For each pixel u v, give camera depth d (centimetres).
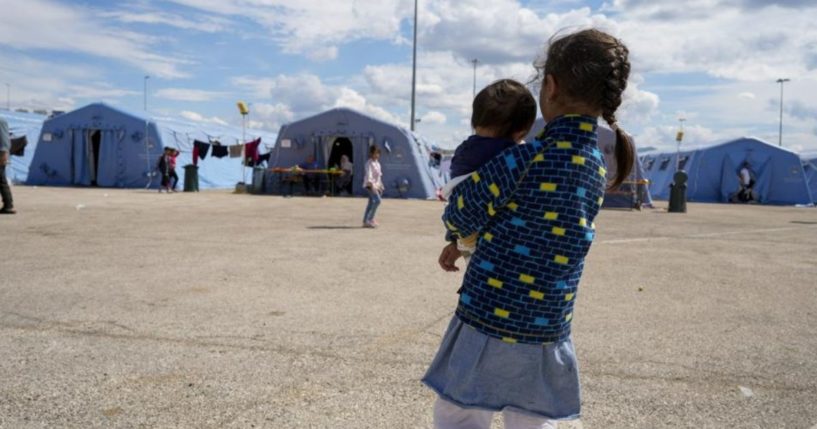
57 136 2819
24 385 362
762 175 2961
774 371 416
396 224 1359
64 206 1614
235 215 1487
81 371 387
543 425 219
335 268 764
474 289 213
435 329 495
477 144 213
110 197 2061
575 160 203
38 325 483
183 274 700
